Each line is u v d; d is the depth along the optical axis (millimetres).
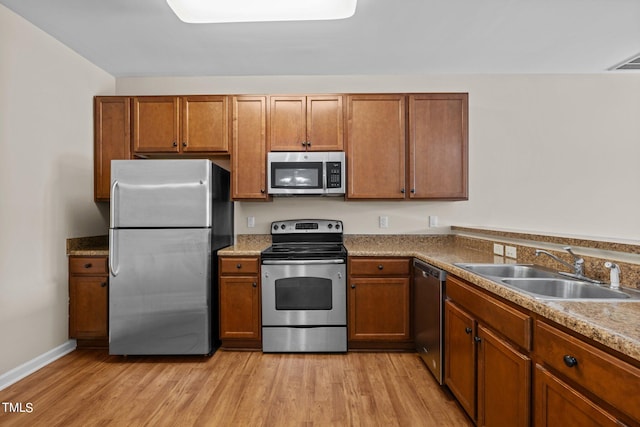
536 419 1170
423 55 2867
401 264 2629
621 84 3242
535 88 3250
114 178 2523
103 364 2465
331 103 2939
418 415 1832
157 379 2234
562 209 3248
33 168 2381
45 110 2480
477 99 3260
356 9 2199
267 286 2629
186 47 2717
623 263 1430
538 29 2457
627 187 3238
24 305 2303
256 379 2230
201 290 2539
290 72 3225
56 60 2578
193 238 2539
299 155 2895
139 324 2531
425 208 3258
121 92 3318
